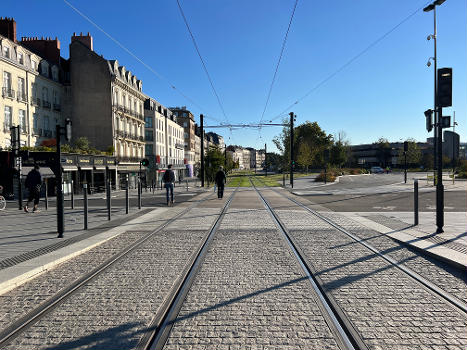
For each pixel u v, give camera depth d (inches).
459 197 695.7
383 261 223.1
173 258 237.9
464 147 2972.4
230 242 286.0
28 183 542.9
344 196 777.6
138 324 135.0
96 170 1224.2
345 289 171.9
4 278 182.1
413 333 125.4
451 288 172.4
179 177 2511.1
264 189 1087.0
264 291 170.2
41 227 373.7
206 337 123.4
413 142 3479.3
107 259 237.1
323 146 3400.6
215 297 162.6
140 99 1852.9
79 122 1412.4
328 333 126.0
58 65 1395.2
